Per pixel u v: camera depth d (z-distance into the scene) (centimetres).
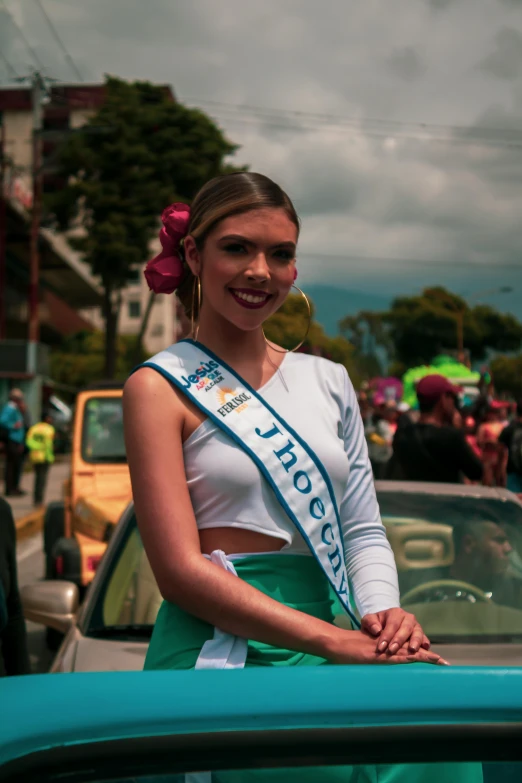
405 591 320
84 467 824
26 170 3681
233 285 177
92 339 6306
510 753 116
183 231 190
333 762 115
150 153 3634
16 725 115
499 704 117
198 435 170
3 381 3262
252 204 177
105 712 116
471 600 317
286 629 155
